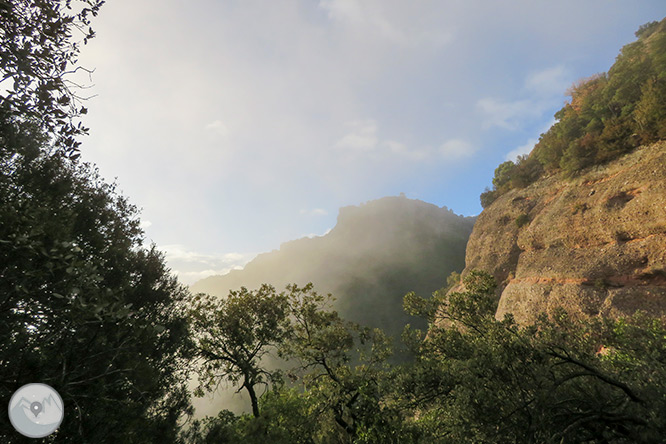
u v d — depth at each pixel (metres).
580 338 7.62
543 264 38.50
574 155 44.25
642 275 28.48
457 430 5.40
